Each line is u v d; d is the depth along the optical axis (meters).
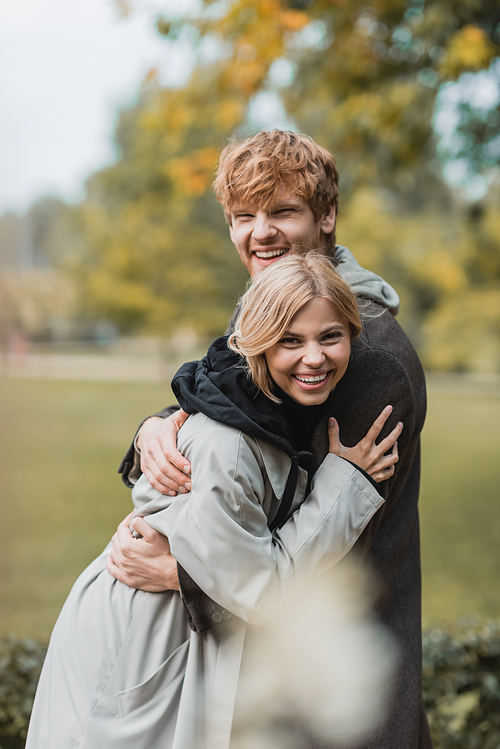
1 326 31.17
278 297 1.30
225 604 1.34
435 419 15.91
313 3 5.19
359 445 1.44
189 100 5.87
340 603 1.50
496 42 4.69
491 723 2.51
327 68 5.63
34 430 13.95
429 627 2.87
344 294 1.33
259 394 1.42
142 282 22.48
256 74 5.11
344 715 1.50
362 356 1.45
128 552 1.51
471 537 6.91
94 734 1.43
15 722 2.40
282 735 1.48
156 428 1.54
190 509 1.37
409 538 1.68
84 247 24.20
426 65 4.94
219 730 1.43
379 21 5.15
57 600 5.35
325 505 1.38
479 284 25.31
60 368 29.14
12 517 7.74
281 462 1.40
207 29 4.90
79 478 9.73
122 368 29.30
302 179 1.52
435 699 2.53
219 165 1.68
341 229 25.08
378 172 7.03
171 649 1.51
